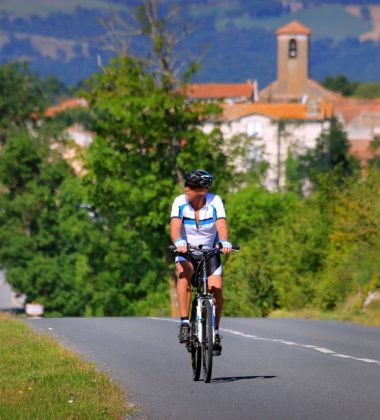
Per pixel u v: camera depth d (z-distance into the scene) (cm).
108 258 17488
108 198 14450
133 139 14362
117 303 18025
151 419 2614
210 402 2878
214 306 3191
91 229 18562
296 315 8325
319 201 11238
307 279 9856
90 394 2912
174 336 4959
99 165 14250
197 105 14512
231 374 3462
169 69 14550
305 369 3588
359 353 4159
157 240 14750
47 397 2844
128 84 14325
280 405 2819
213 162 14775
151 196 14038
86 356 3984
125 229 17550
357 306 7675
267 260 10525
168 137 14375
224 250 3177
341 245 10412
